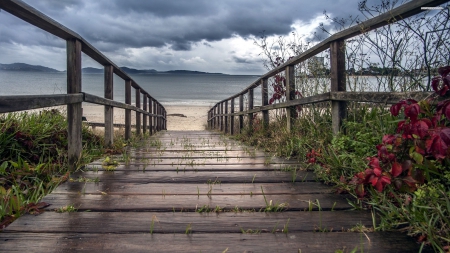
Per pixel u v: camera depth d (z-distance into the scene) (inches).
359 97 104.9
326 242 63.0
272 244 62.2
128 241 62.9
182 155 166.2
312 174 116.3
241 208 81.7
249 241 63.4
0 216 71.2
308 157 127.9
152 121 395.5
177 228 69.2
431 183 72.4
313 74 178.9
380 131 103.1
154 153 174.2
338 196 90.9
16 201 77.5
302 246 61.4
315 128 147.0
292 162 138.7
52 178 105.2
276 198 89.6
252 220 74.0
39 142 135.0
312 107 160.7
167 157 158.6
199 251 59.3
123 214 77.1
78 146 125.8
